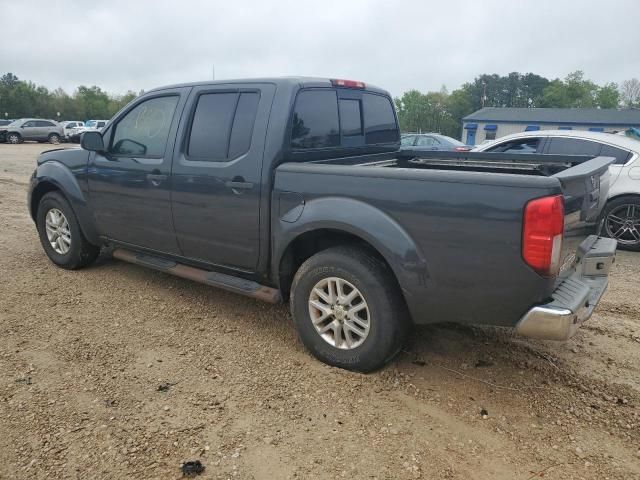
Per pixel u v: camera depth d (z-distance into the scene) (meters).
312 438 2.83
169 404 3.11
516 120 50.75
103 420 2.94
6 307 4.50
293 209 3.58
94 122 42.19
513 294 2.91
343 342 3.54
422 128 91.19
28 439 2.77
